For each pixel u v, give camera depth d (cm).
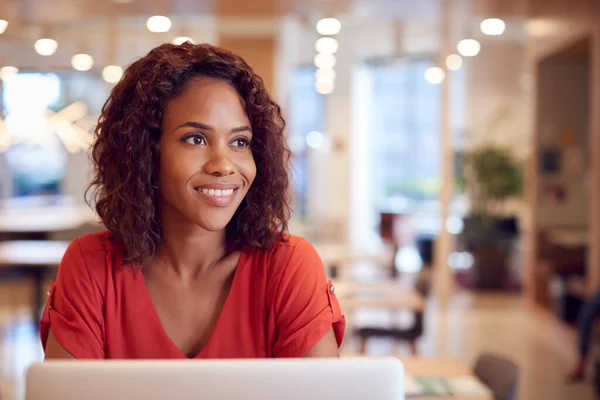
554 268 738
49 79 838
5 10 650
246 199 130
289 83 1051
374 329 507
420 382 249
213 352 126
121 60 877
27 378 84
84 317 124
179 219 124
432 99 1373
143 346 125
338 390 86
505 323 757
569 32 670
